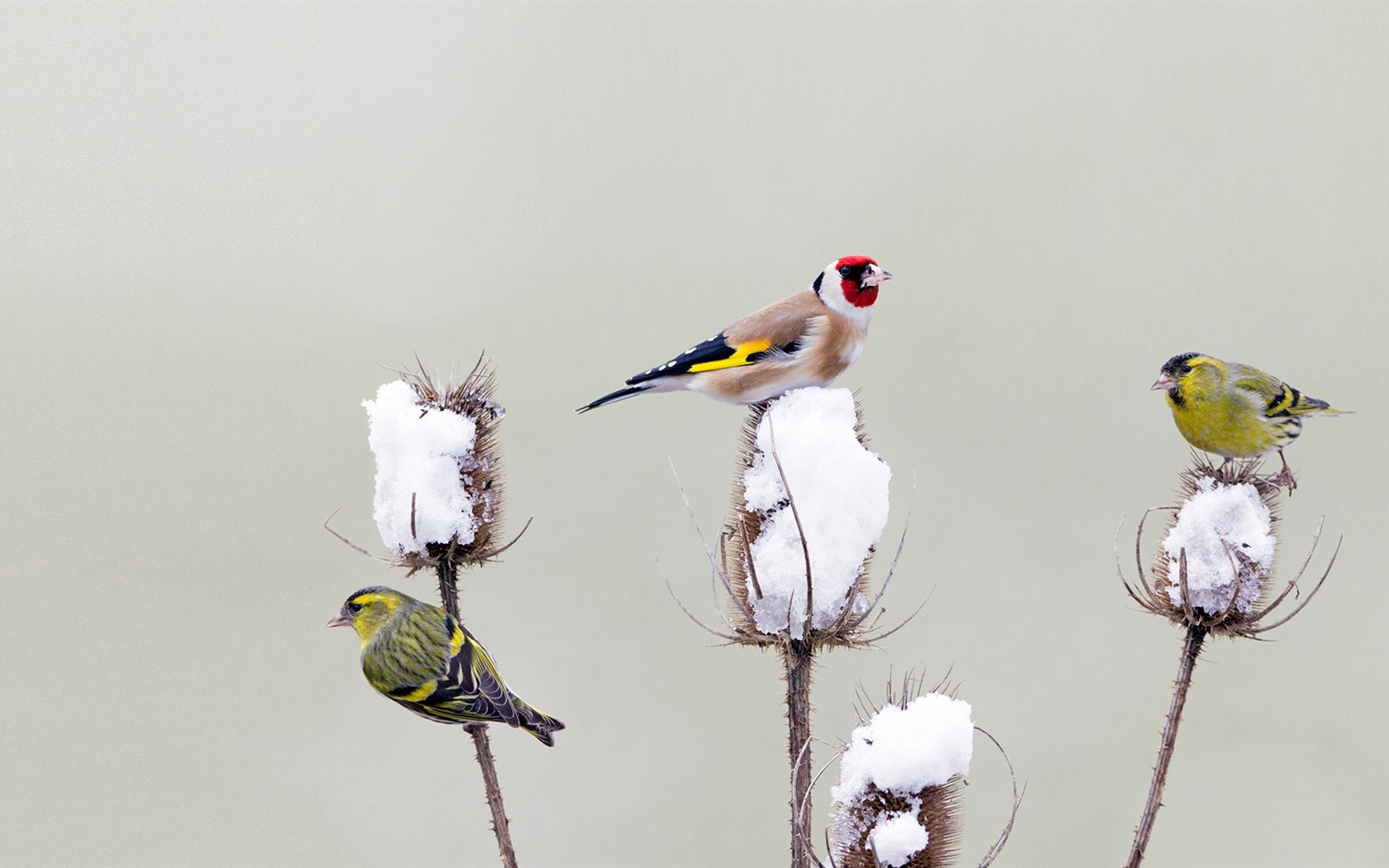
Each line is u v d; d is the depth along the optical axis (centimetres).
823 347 870
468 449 802
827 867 628
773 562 721
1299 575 736
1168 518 796
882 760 604
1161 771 746
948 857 614
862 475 725
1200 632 755
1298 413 866
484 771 784
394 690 784
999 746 598
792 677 726
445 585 805
